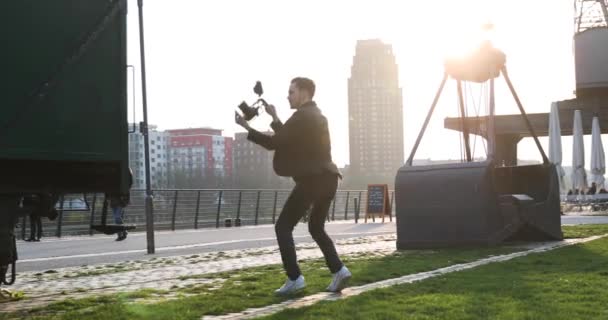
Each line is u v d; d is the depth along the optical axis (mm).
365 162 186125
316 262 10828
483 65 15094
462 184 13469
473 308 5844
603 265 9398
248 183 147250
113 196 6035
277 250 14477
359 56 187750
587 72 38188
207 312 5922
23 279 9461
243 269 10094
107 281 9078
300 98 7090
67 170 5859
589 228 19156
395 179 14016
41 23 5582
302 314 5633
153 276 9586
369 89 186250
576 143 34812
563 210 37219
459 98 16328
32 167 5719
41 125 5535
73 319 5660
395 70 188250
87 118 5754
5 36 5418
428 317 5445
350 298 6457
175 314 5762
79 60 5730
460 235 13430
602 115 37906
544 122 38375
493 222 13422
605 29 37719
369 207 33719
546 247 13188
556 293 6730
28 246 18312
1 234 5820
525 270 8953
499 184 16656
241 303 6352
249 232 25094
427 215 13664
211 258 12711
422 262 10352
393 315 5496
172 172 154125
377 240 17031
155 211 29172
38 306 6727
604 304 6086
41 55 5570
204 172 144125
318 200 7066
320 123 6953
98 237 23359
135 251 15719
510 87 15438
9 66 5422
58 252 15703
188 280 8922
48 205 6125
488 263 10039
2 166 5594
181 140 171375
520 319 5336
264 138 6883
